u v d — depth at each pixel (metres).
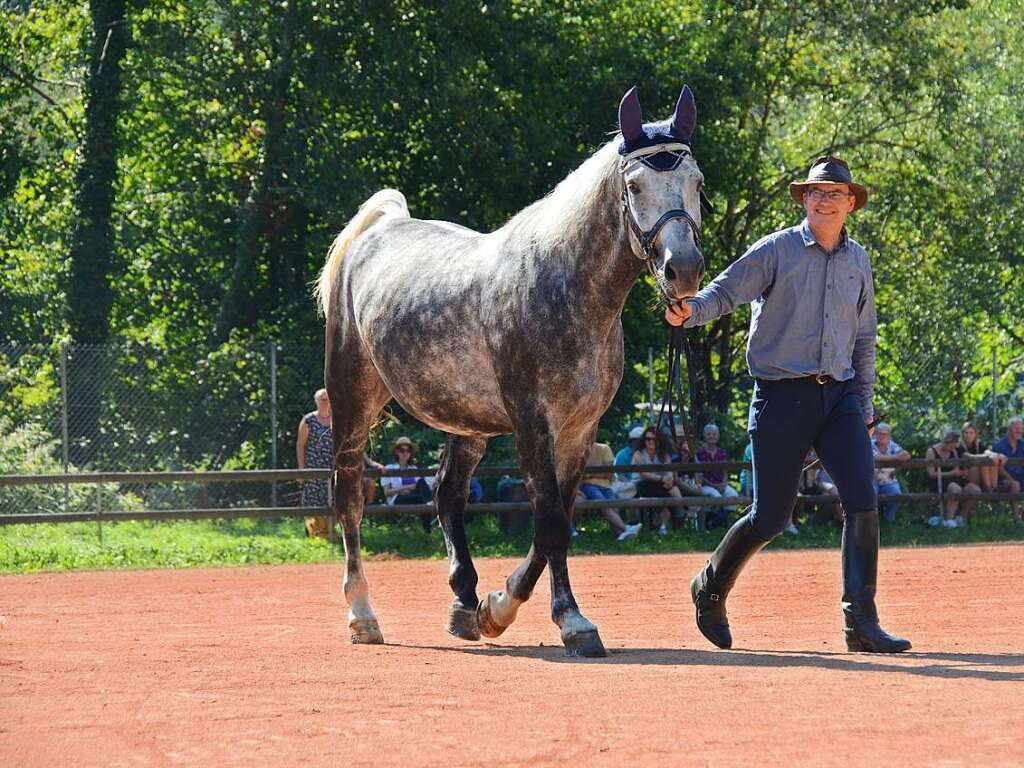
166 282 28.95
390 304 8.77
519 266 7.82
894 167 29.53
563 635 7.57
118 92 26.61
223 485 19.75
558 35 24.50
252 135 27.78
